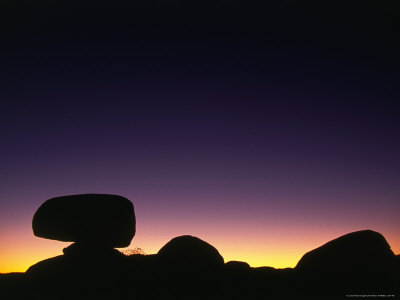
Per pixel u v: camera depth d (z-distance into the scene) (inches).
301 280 284.7
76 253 311.1
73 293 279.3
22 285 297.1
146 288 283.3
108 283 287.7
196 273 289.0
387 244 290.5
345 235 297.1
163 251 312.0
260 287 279.1
